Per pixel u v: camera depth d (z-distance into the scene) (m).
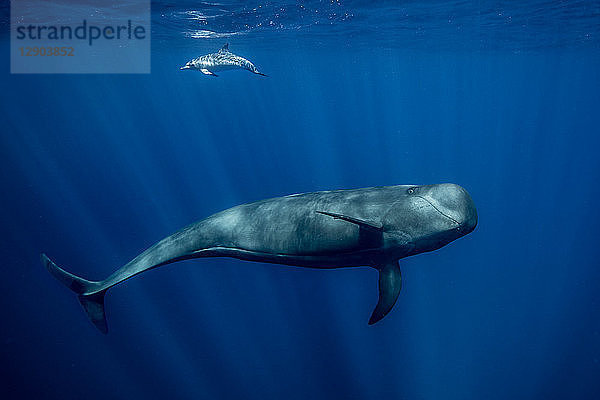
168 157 50.88
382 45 31.86
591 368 15.34
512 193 34.81
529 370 15.43
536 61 40.50
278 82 66.00
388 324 17.67
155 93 86.62
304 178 38.66
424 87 70.25
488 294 19.28
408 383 15.05
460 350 16.36
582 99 77.75
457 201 4.84
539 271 21.08
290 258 5.44
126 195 35.12
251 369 15.88
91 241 26.03
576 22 22.34
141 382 15.50
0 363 16.25
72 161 48.75
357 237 5.11
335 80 62.62
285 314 18.47
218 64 11.43
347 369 15.69
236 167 44.31
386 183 37.81
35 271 22.33
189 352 16.84
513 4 18.42
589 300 18.84
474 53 36.31
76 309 19.55
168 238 6.06
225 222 5.75
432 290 19.59
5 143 59.72
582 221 27.73
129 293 20.67
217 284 20.98
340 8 18.83
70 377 15.76
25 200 33.69
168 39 28.11
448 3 18.28
